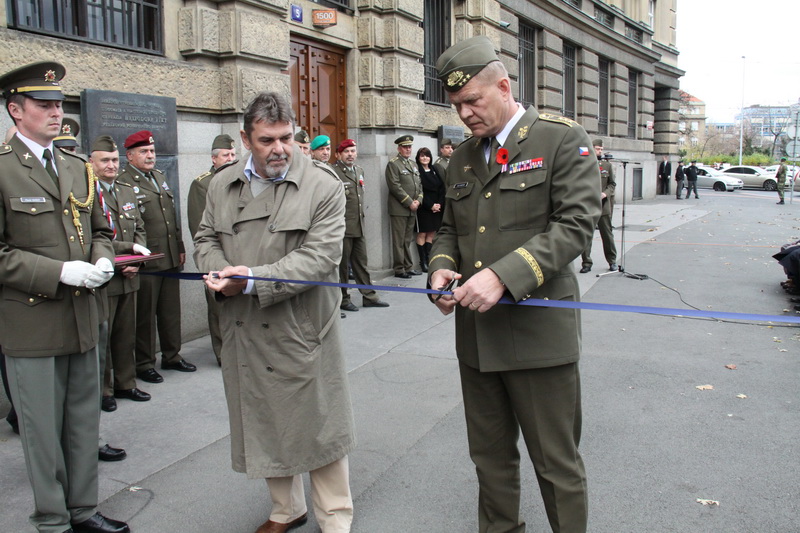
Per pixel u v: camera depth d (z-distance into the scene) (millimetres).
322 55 7902
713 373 4953
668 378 4855
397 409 4316
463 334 2508
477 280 2135
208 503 3188
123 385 4500
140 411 4328
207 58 5801
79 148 4758
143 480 3410
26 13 4590
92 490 2896
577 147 2244
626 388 4648
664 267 9609
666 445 3725
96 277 2639
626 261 10219
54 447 2744
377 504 3166
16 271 2580
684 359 5312
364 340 5914
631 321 6559
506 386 2441
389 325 6438
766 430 3906
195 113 5766
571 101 16547
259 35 5977
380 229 8742
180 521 3029
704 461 3523
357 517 3057
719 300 7414
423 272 9258
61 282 2650
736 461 3518
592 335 6059
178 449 3770
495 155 2369
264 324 2592
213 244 2795
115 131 4910
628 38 19516
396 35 8438
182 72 5500
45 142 2744
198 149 5793
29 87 2635
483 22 10664
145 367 4898
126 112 4984
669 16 24266
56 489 2764
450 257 2547
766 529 2881
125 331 4441
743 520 2951
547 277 2176
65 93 4629
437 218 9289
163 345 5102
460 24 10383
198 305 5988
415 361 5301
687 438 3812
